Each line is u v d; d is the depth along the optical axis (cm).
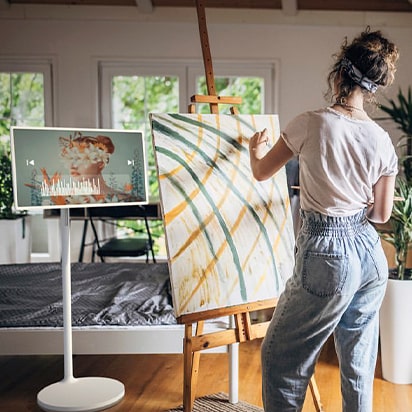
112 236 607
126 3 574
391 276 342
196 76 590
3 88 596
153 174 605
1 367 362
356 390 231
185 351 263
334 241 212
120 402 307
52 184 284
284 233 292
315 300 214
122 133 303
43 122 598
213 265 267
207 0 572
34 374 349
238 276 273
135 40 581
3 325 311
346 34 572
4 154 598
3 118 598
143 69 591
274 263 285
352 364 230
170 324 310
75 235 596
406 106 520
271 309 470
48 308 327
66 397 296
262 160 235
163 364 366
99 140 296
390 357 335
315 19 569
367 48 217
